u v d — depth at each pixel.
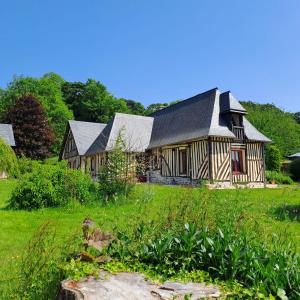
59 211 9.08
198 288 2.80
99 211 8.67
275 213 6.64
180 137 20.11
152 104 68.69
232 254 3.11
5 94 51.31
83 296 2.51
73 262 3.08
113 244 3.56
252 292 2.73
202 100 21.03
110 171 10.41
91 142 28.36
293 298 2.69
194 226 3.69
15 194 9.61
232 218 4.15
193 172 18.84
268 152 29.44
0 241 5.98
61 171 9.97
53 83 52.75
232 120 19.11
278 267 2.93
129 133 23.61
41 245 3.50
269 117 36.97
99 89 53.81
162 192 12.00
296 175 27.88
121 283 2.81
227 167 18.25
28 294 2.99
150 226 4.06
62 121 48.62
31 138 39.03
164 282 2.90
